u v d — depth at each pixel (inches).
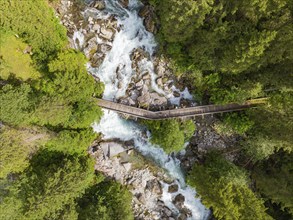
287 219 1390.3
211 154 1391.5
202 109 1338.6
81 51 1277.1
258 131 1318.9
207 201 1229.7
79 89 1147.9
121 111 1306.6
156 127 1306.6
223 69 1180.5
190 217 1455.5
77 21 1267.2
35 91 1168.8
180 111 1331.2
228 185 1186.6
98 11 1283.2
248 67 1140.5
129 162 1378.0
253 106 1305.4
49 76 1159.0
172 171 1423.5
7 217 1097.4
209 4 1015.0
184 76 1338.6
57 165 1200.2
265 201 1398.9
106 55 1304.1
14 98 1064.2
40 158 1208.8
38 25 1087.0
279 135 1201.4
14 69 1163.3
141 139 1382.9
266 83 1175.6
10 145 1050.1
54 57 1134.4
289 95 1179.3
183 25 1074.7
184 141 1341.0
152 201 1416.1
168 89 1350.9
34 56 1172.5
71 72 1130.0
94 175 1311.5
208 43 1114.7
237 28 1045.2
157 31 1296.8
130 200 1344.7
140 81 1331.2
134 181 1384.1
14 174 1173.1
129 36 1312.7
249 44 996.6
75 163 1197.7
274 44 1006.4
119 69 1320.1
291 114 1127.6
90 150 1317.7
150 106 1339.8
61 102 1122.7
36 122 1147.3
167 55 1312.7
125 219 1237.1
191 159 1417.3
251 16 1005.8
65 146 1195.3
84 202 1277.1
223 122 1366.9
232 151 1411.2
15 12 1029.8
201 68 1263.5
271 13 987.9
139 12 1304.1
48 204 1111.0
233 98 1278.3
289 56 1018.7
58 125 1204.5
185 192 1440.7
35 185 1149.1
